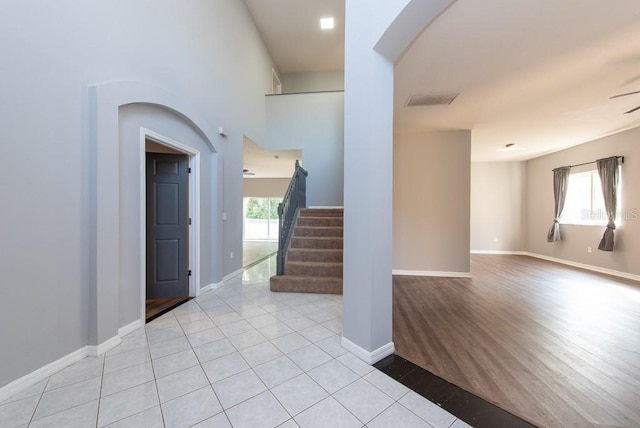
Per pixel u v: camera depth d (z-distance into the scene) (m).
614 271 5.29
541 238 7.34
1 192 1.58
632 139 4.96
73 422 1.42
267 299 3.45
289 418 1.46
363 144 2.06
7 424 1.41
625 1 2.03
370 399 1.62
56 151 1.86
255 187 11.20
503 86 3.36
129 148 2.51
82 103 2.03
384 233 2.09
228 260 4.38
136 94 2.45
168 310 3.06
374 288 2.02
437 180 5.10
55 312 1.86
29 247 1.72
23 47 1.67
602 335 2.66
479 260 6.93
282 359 2.05
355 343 2.13
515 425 1.44
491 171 8.12
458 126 4.84
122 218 2.44
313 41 6.46
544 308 3.43
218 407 1.54
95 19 2.12
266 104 6.44
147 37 2.63
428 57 2.76
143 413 1.49
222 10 4.15
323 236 4.62
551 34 2.42
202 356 2.09
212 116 3.81
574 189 6.48
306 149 6.37
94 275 2.09
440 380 1.82
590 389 1.83
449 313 3.26
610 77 3.14
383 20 1.85
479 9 2.11
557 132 5.23
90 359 2.03
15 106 1.64
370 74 2.00
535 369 2.06
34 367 1.74
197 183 3.52
